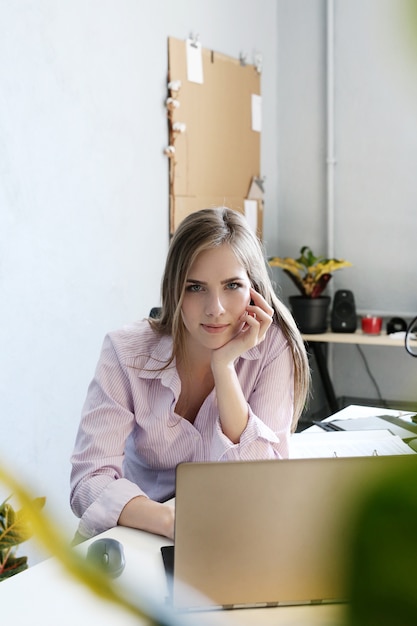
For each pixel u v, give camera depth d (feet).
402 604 0.46
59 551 0.53
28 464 8.41
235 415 4.75
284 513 2.78
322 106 13.17
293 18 13.29
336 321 12.24
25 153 8.13
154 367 4.98
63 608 3.18
